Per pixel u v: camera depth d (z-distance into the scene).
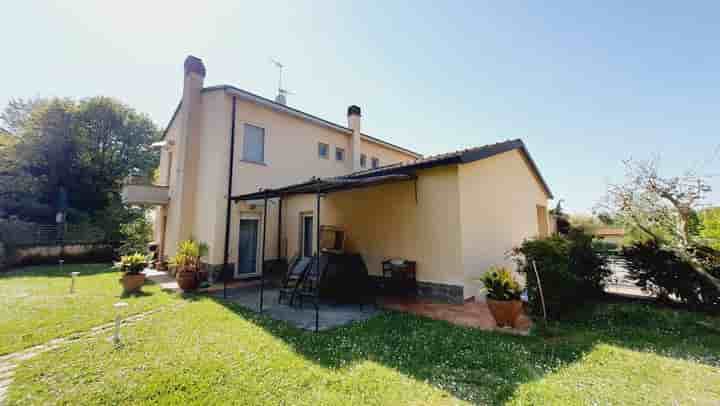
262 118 11.34
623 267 6.39
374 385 3.23
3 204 17.75
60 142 21.09
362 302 6.95
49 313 6.02
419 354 4.07
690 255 5.41
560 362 3.76
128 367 3.69
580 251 6.28
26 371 3.59
